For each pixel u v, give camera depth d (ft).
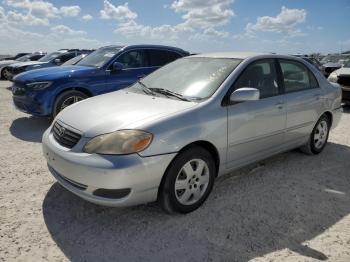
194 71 14.23
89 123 11.14
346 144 20.36
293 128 15.70
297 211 12.08
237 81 13.10
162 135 10.57
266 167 16.19
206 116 11.73
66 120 11.96
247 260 9.36
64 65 26.99
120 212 11.67
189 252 9.66
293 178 14.97
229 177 14.90
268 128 14.16
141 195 10.46
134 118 10.95
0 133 21.70
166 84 14.19
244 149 13.34
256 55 14.57
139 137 10.25
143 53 26.68
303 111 16.05
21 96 23.11
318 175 15.39
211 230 10.75
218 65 14.02
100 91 24.40
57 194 12.87
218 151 12.23
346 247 10.07
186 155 11.18
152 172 10.41
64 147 11.16
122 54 25.52
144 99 12.88
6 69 59.57
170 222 11.15
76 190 10.76
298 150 18.44
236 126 12.67
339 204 12.71
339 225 11.25
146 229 10.73
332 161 17.28
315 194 13.48
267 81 14.55
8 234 10.26
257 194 13.32
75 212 11.61
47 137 12.28
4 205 11.96
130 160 10.03
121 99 13.16
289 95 15.30
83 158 10.32
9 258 9.21
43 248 9.68
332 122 18.66
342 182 14.73
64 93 23.13
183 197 11.43
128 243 10.02
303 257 9.55
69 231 10.52
